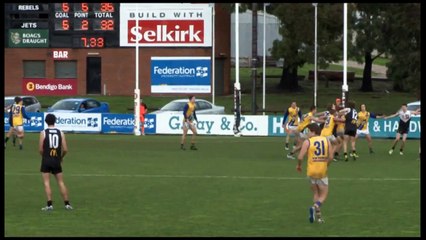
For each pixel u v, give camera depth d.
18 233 44.31
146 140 122.75
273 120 134.88
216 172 77.31
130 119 138.88
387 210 53.34
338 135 91.19
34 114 140.88
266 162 88.25
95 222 48.19
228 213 51.88
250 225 47.28
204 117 136.50
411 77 196.12
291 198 59.09
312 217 47.81
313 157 48.25
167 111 139.88
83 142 117.75
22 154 95.75
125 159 90.81
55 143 52.88
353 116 92.12
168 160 89.94
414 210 53.34
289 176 73.94
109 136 132.12
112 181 69.50
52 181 68.75
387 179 71.94
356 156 96.50
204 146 111.62
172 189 64.25
